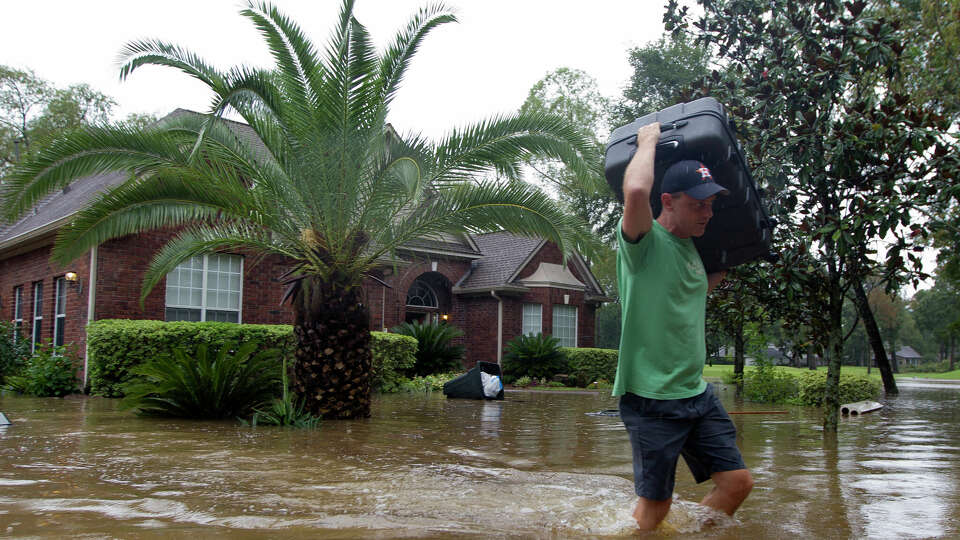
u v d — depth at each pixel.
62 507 3.12
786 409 11.66
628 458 5.16
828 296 7.32
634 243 2.63
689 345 2.67
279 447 5.67
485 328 22.38
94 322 12.19
